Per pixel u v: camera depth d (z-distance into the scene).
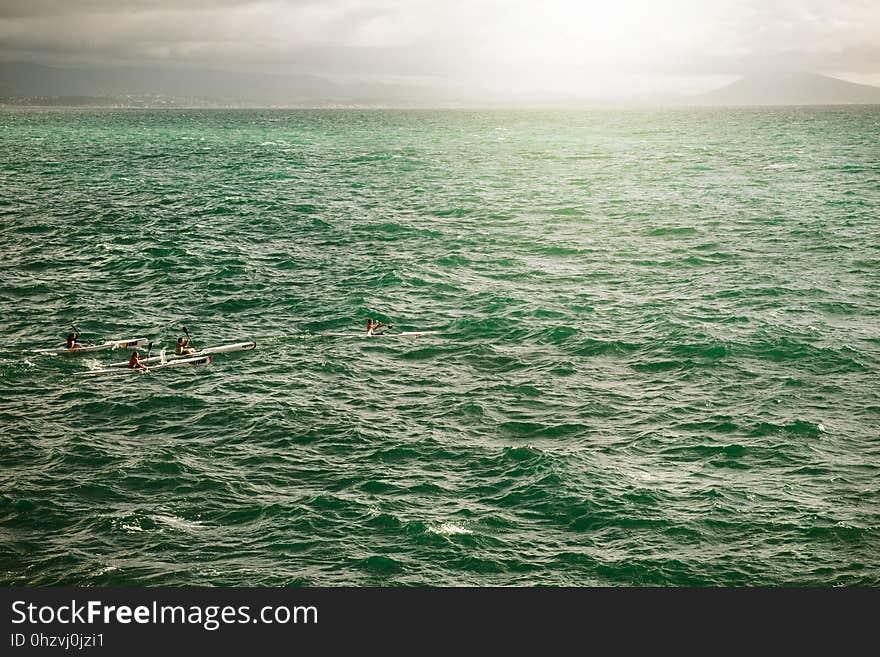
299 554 28.66
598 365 45.19
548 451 34.97
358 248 74.19
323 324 52.94
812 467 33.81
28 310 55.34
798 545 28.75
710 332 48.84
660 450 35.44
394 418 38.97
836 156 157.25
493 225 85.12
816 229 79.81
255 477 33.59
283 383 43.16
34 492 32.06
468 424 38.22
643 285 61.22
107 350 48.00
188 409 39.91
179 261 67.88
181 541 29.33
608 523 30.09
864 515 30.34
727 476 33.19
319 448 35.97
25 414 39.22
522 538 29.44
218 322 53.59
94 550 28.77
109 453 35.31
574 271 65.56
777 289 59.06
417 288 60.59
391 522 30.23
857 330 50.31
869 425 37.59
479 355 47.06
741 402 39.94
